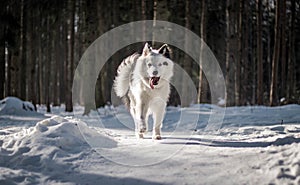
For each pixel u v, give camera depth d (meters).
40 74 34.97
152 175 5.25
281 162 5.14
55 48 34.53
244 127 10.02
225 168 5.31
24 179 5.29
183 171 5.32
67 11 27.56
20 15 22.25
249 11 31.20
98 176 5.32
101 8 22.25
